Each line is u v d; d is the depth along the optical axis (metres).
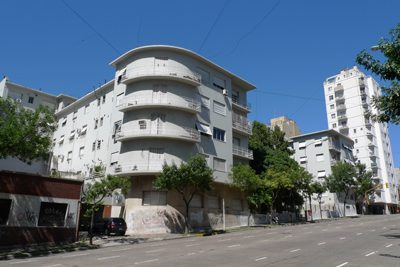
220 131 34.28
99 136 37.25
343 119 76.88
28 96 48.75
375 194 71.88
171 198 28.42
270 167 39.72
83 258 13.88
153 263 11.71
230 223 33.25
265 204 36.91
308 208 55.75
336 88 78.94
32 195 19.36
